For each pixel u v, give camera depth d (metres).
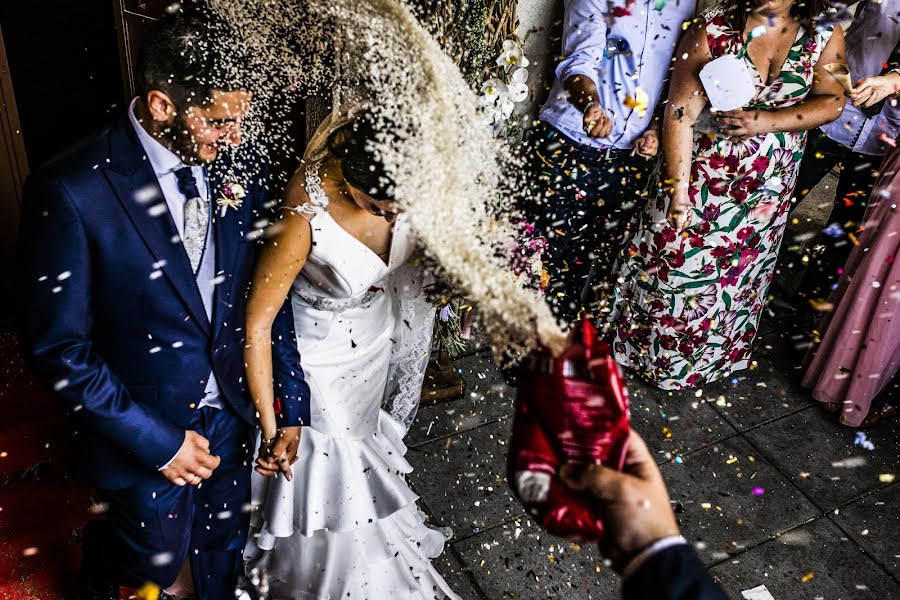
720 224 3.23
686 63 2.98
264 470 2.22
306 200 2.02
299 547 2.46
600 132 3.07
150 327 1.97
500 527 2.93
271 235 2.05
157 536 2.15
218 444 2.24
